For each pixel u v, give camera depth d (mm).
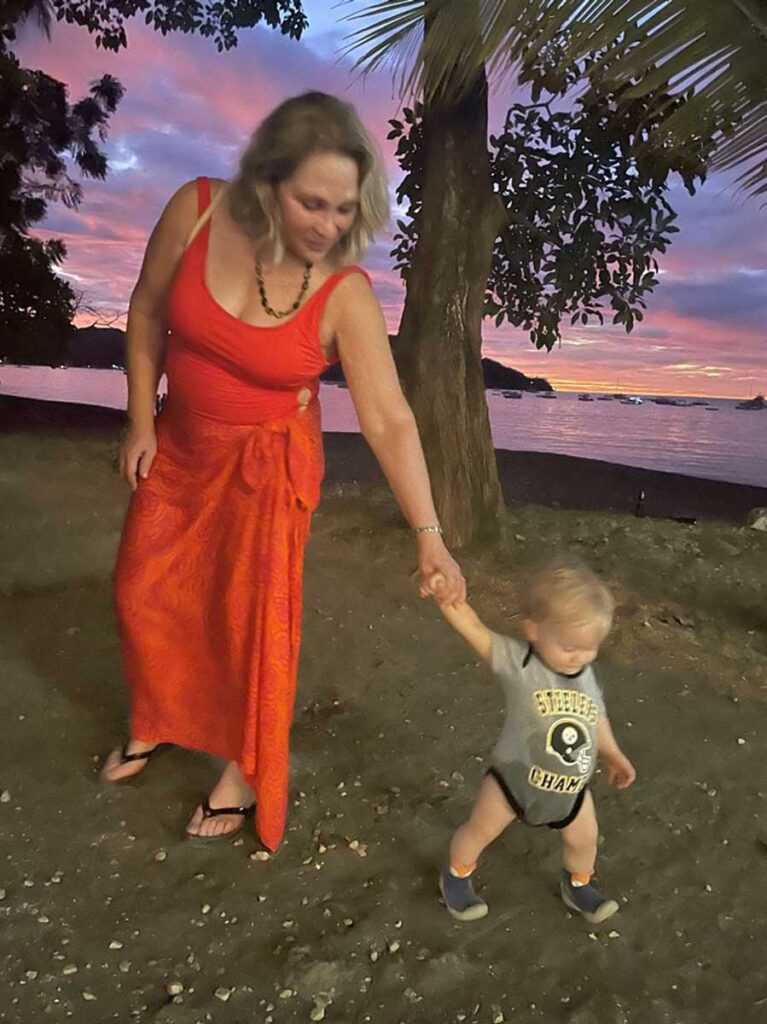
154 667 2920
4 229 15891
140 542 2811
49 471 8141
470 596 5391
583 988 2400
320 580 5449
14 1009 2191
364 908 2621
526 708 2410
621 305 6977
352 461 10672
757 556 6922
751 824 3188
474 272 6238
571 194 6473
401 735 3643
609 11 3494
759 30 3363
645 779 3438
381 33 4531
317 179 2240
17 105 15352
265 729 2689
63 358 17031
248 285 2432
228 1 10125
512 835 3016
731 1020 2328
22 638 4250
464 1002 2326
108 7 11672
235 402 2576
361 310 2480
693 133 3863
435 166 6176
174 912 2561
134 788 3123
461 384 6266
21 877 2650
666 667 4555
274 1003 2277
